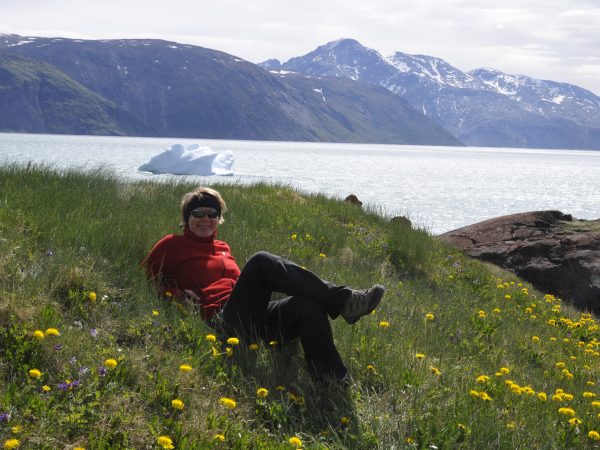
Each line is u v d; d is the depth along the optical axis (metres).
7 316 4.52
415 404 4.53
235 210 11.74
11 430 3.37
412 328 6.77
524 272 15.34
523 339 8.02
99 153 155.62
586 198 80.75
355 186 81.69
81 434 3.57
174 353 4.75
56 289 5.23
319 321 4.73
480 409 4.52
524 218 18.34
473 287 11.40
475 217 50.44
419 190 80.00
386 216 16.19
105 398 3.90
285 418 4.16
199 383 4.38
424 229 15.62
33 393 3.81
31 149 160.50
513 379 6.08
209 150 91.56
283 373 4.84
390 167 161.00
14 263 5.39
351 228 13.21
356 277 9.13
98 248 6.31
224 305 5.23
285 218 12.08
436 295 9.85
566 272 14.59
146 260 5.91
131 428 3.69
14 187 8.80
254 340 4.99
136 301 5.48
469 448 4.09
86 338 4.59
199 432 3.78
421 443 4.09
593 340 8.62
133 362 4.38
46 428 3.48
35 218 6.93
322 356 4.70
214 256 5.78
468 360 6.28
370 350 5.35
